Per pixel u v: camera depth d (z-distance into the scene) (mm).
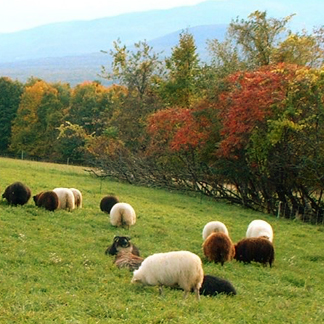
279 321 11469
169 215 26938
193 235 22141
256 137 35594
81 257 15430
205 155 42094
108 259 15734
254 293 14008
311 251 22250
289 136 35750
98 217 23078
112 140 51125
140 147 51594
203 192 42156
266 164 36625
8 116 87812
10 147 85188
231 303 12281
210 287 13047
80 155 79000
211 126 41094
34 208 22469
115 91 66438
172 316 10375
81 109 82188
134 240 19375
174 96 52812
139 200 31766
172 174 44438
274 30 45844
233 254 17969
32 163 54031
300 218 35719
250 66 46281
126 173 45312
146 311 10727
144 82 57125
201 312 11047
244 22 46312
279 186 38219
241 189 40719
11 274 12891
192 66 52812
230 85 40719
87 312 10375
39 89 83875
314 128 34625
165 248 18641
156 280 12344
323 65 37750
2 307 10133
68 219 21500
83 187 33656
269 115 35281
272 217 33125
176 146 41375
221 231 19891
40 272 13398
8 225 18469
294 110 33719
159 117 43906
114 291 12203
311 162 34750
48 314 9883
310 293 15109
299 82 34000
